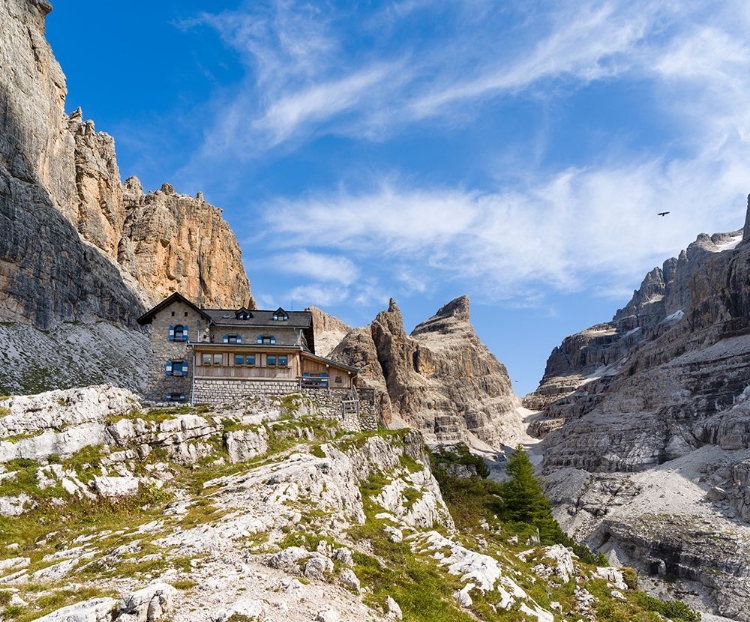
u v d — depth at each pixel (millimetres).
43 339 117438
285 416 76500
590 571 78938
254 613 30188
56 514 48875
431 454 119000
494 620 42031
